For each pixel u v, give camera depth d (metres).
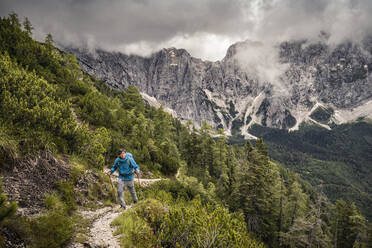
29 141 6.17
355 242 27.31
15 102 7.64
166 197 10.98
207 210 6.30
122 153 6.77
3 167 4.96
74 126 10.30
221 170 43.53
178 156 42.53
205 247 4.59
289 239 24.47
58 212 4.84
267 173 34.22
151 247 4.72
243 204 26.75
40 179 5.64
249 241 5.48
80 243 4.05
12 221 3.20
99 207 7.02
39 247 3.27
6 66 10.23
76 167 7.74
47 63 26.58
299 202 27.78
